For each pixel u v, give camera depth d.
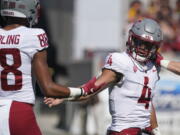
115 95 17.31
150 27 17.00
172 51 43.34
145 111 17.44
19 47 15.16
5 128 15.11
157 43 17.08
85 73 38.47
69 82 39.69
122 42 40.59
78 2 47.28
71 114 38.59
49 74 15.30
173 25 44.59
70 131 38.22
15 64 15.19
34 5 15.66
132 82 17.17
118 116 17.30
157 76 17.80
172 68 17.86
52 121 42.12
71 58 47.75
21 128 15.17
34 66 15.24
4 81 15.24
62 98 15.88
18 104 15.22
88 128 35.78
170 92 36.66
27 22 15.70
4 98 15.28
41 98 43.38
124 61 17.09
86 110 35.59
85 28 47.31
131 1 45.03
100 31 46.94
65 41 49.03
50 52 47.62
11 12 15.49
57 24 48.94
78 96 16.27
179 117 36.84
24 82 15.26
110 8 46.34
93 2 47.00
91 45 47.28
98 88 16.83
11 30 15.39
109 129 17.53
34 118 15.44
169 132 36.66
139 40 17.03
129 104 17.23
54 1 49.22
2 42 15.27
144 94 17.28
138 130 17.25
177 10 45.50
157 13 44.28
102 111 34.66
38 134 15.47
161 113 36.47
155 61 17.91
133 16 43.03
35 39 15.24
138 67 17.23
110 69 17.02
